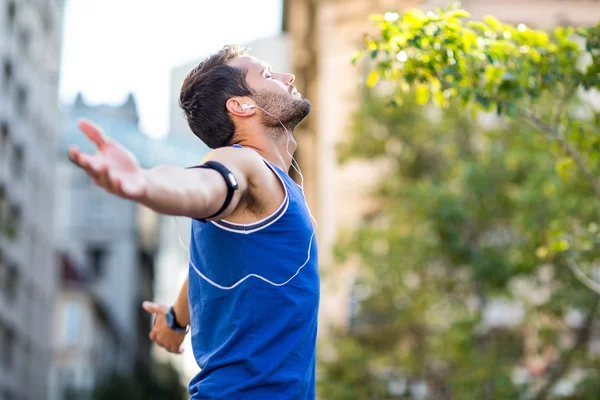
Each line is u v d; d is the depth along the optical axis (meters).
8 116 47.09
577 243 9.68
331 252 23.73
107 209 91.50
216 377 3.46
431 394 22.14
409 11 6.98
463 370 20.95
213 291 3.51
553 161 20.86
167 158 58.25
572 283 21.03
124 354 90.50
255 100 3.75
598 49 7.33
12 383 50.03
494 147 22.72
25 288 53.25
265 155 3.75
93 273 91.00
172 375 80.56
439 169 24.95
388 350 23.12
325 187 35.06
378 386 22.17
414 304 22.48
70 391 67.56
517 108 7.59
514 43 7.34
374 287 22.89
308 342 3.54
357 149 25.09
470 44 7.16
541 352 21.14
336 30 36.62
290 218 3.48
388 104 7.64
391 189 25.19
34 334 56.47
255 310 3.44
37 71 54.31
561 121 8.35
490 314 24.86
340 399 21.70
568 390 21.62
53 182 60.91
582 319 21.22
